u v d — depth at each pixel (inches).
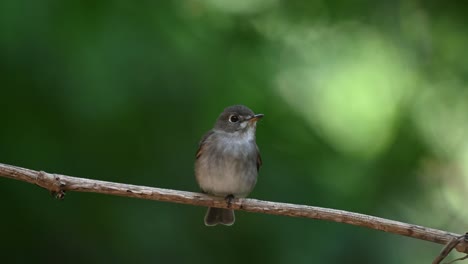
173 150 454.6
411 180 516.1
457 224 540.1
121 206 452.1
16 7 426.3
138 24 450.6
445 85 551.2
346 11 533.0
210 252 450.6
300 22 534.3
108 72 431.8
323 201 460.4
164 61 446.9
